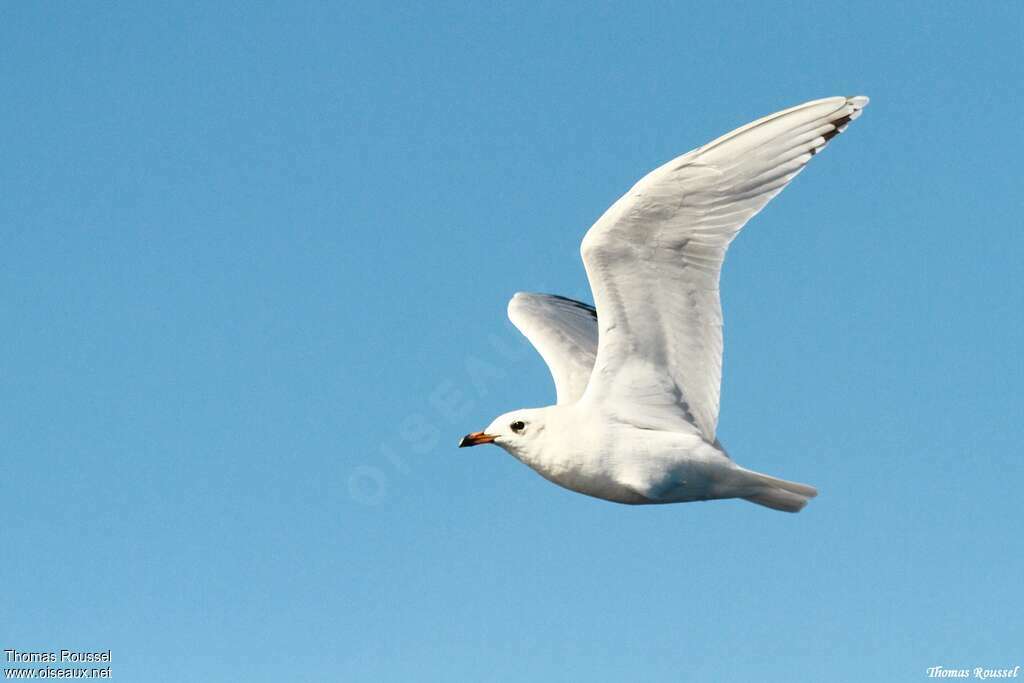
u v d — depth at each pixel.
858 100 14.13
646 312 14.70
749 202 14.29
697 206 14.25
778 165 14.23
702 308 14.59
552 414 15.28
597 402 15.05
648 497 15.00
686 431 14.91
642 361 14.89
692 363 14.80
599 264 14.52
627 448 14.92
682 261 14.47
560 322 18.05
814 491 14.91
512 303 18.25
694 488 15.03
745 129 14.10
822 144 14.21
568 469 15.13
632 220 14.27
